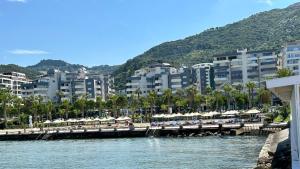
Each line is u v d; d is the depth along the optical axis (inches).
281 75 7273.6
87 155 4057.6
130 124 6417.3
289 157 2106.3
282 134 3661.4
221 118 7185.0
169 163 3186.5
